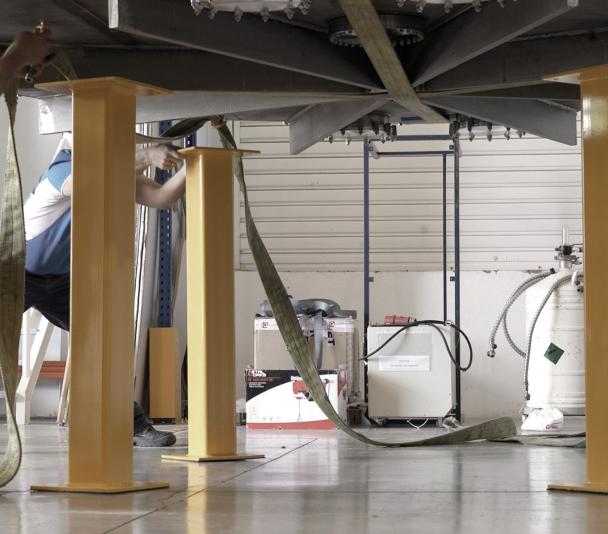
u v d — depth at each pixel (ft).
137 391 25.76
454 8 10.71
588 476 9.87
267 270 14.32
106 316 10.03
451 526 7.66
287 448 16.48
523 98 13.21
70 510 8.71
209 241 13.65
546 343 24.11
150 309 27.09
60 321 16.98
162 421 26.43
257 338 23.98
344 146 31.86
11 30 11.49
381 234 31.65
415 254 31.42
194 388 13.94
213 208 13.62
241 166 14.06
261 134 32.19
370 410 24.29
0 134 29.37
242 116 15.75
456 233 25.79
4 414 27.71
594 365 9.71
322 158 31.94
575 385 23.99
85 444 10.11
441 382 24.14
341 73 11.98
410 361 24.25
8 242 10.53
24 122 30.07
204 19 10.38
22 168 29.94
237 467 12.89
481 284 31.09
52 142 30.32
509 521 7.92
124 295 10.23
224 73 12.42
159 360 26.27
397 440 19.12
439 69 11.46
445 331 24.29
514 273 31.04
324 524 7.79
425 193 31.40
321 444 17.61
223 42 10.56
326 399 15.49
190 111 13.32
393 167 31.58
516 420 28.30
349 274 31.55
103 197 10.09
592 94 9.75
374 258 31.65
